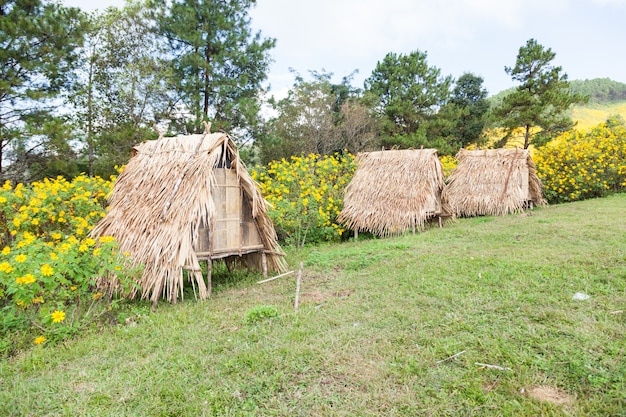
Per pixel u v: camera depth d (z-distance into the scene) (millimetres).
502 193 13211
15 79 13000
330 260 7871
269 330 4500
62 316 4344
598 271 5566
